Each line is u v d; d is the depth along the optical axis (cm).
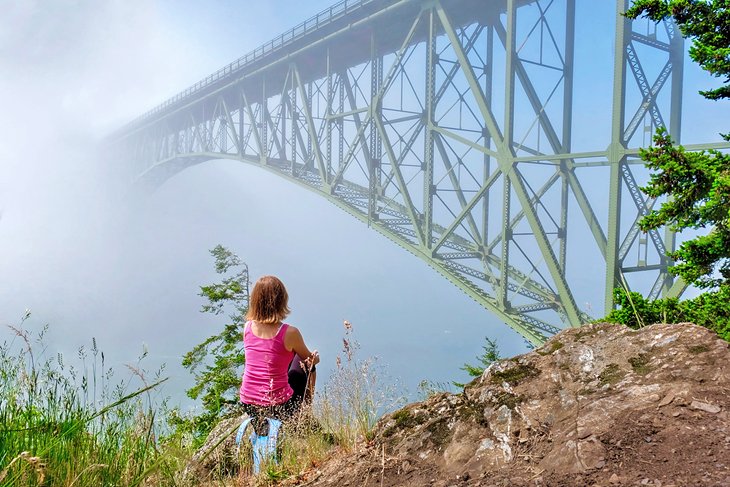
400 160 2950
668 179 702
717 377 242
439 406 299
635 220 1964
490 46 2795
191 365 1327
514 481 221
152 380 296
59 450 260
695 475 189
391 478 264
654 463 202
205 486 336
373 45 3189
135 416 288
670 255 719
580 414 244
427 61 2788
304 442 338
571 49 2269
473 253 2720
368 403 320
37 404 267
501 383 290
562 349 300
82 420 259
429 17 2858
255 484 322
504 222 2325
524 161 2223
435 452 269
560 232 2305
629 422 227
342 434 327
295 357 394
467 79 2483
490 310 2394
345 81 3756
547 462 225
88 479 259
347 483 274
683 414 223
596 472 208
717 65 703
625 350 282
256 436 359
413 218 2766
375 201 3103
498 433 259
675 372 254
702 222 699
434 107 2761
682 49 2022
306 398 368
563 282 2103
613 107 1902
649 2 718
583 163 2091
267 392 363
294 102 4069
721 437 205
